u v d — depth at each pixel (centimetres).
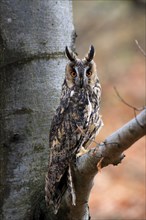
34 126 1001
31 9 1014
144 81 3362
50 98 1012
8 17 1009
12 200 998
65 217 954
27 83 1005
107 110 3097
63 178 934
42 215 979
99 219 2055
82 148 957
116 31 3531
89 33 3466
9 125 1004
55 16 1030
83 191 898
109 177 2373
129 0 3322
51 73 1018
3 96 1007
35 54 1011
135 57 3584
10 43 1008
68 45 1045
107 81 3372
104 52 3509
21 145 999
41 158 1001
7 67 1006
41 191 991
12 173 1000
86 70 1016
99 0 3478
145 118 779
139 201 2148
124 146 810
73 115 977
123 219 2045
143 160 2530
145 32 3544
